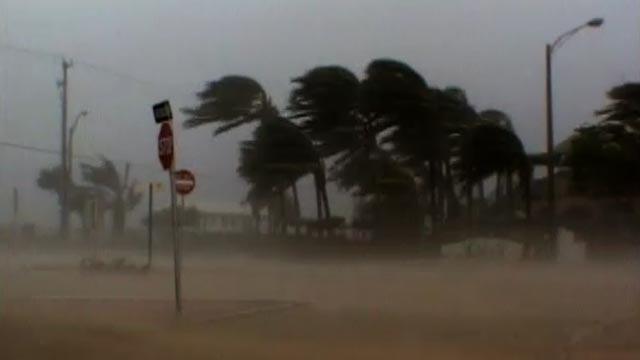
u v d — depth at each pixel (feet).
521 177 182.39
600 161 177.78
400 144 185.78
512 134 181.98
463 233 174.09
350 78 186.91
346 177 186.70
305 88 187.42
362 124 187.73
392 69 184.34
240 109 191.93
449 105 188.96
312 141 188.96
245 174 190.19
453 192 187.32
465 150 183.52
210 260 144.66
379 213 181.78
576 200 177.88
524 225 170.81
